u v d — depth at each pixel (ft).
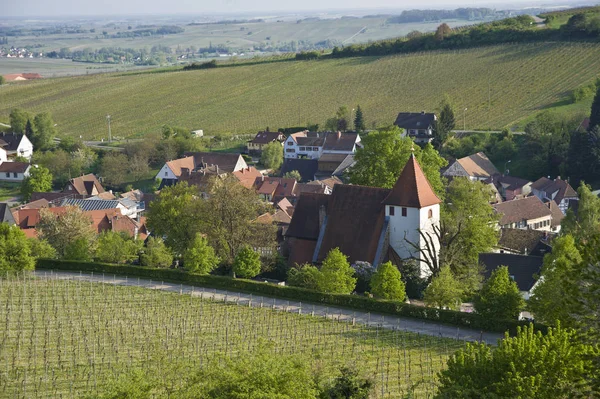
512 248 449.48
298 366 196.54
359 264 372.58
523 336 194.70
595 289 201.77
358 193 393.09
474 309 331.77
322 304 351.25
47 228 447.01
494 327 313.73
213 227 409.08
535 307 304.30
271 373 187.01
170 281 391.45
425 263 379.76
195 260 386.11
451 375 194.80
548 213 558.97
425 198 377.91
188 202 419.95
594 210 472.44
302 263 398.83
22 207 615.98
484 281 380.78
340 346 289.53
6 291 364.79
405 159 441.68
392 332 311.47
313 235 402.11
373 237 382.63
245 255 383.86
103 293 364.79
